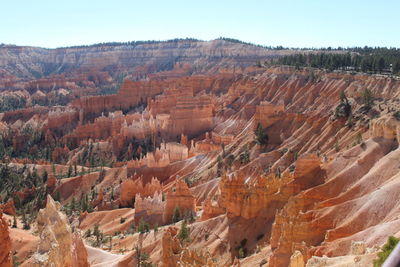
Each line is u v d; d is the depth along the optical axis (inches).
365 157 3353.8
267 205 3467.0
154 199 4879.4
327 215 2704.2
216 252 3353.8
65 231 2278.5
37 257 1964.8
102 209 5639.8
